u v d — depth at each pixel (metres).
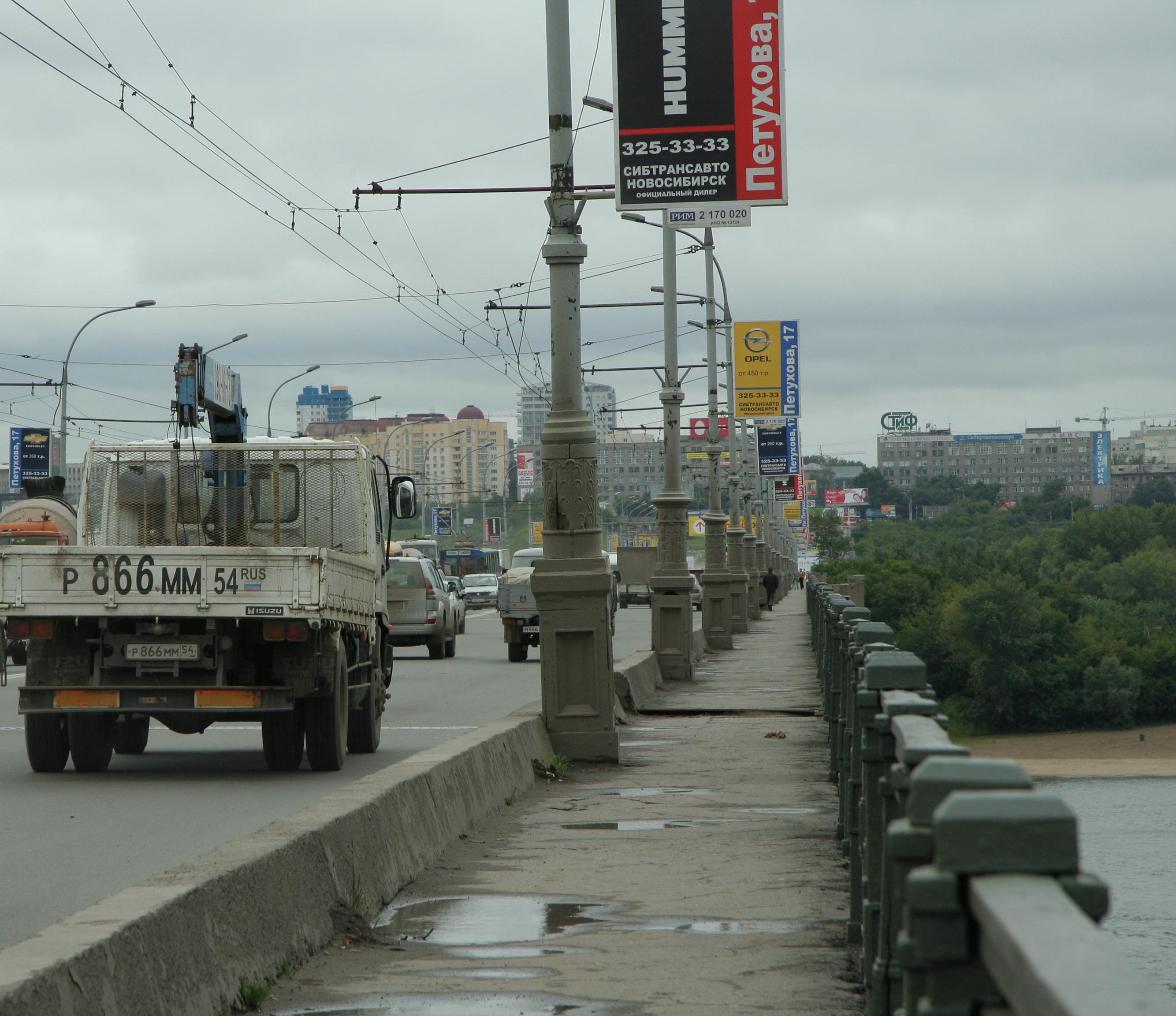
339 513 30.58
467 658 72.94
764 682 54.47
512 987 12.24
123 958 9.87
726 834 20.75
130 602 25.53
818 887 16.72
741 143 31.86
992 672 198.88
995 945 4.18
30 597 25.58
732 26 31.92
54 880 16.72
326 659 26.97
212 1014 10.87
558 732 29.42
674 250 56.56
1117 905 27.09
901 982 9.70
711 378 78.88
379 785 17.59
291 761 27.50
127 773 27.55
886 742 10.52
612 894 16.36
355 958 13.29
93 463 30.53
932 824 4.89
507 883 17.03
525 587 67.75
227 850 13.09
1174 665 196.88
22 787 25.41
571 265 29.89
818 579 93.69
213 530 30.47
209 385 30.23
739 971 12.83
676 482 55.47
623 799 24.73
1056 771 75.88
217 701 25.84
